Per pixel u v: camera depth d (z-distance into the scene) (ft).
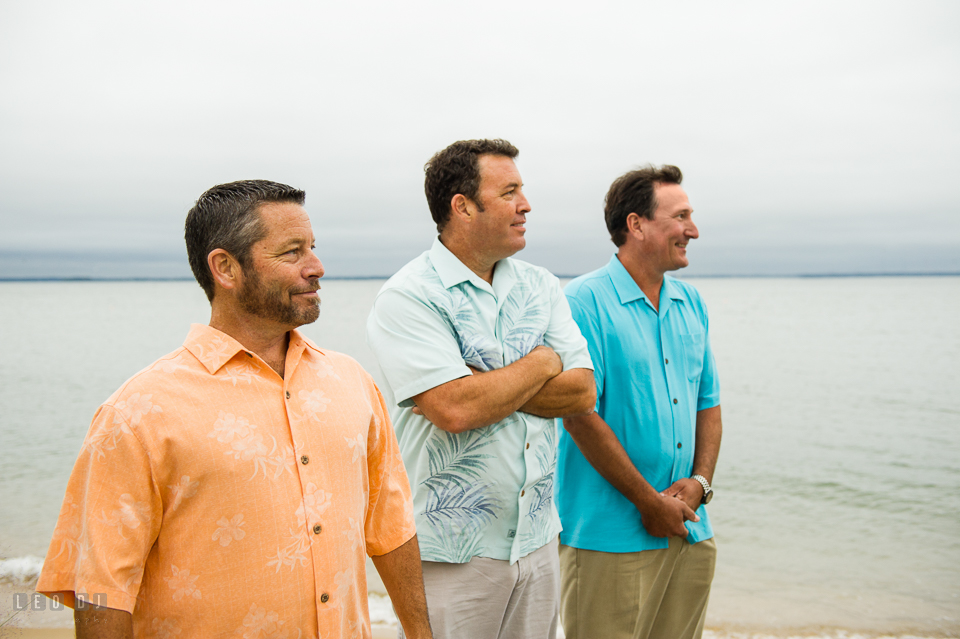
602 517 7.87
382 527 5.08
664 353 8.39
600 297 8.32
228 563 3.88
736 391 52.19
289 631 4.04
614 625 7.88
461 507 6.50
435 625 6.50
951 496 25.49
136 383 3.84
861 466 30.01
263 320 4.33
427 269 6.88
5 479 26.43
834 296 278.87
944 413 42.60
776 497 25.55
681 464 8.33
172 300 242.78
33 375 59.00
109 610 3.53
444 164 6.79
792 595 15.70
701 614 8.53
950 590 15.96
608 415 8.21
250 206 4.22
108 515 3.64
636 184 8.39
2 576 15.42
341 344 83.30
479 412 6.16
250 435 4.01
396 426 7.06
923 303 209.05
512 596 6.81
